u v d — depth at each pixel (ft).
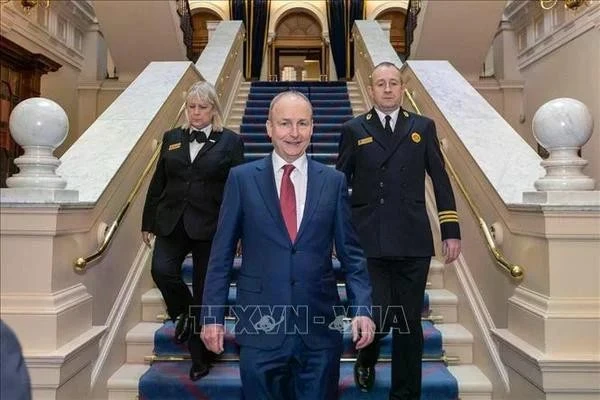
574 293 7.61
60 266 7.97
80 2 34.53
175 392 9.36
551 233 7.60
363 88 28.07
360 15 45.32
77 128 35.17
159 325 11.23
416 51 33.12
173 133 9.55
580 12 26.96
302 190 6.76
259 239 6.54
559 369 7.31
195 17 46.37
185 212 9.02
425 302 11.70
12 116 7.91
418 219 8.56
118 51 32.96
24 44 28.50
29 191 7.59
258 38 45.44
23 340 7.51
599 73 25.46
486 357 9.87
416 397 8.65
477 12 30.17
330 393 6.53
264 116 24.86
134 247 11.58
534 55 33.06
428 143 8.84
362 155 8.79
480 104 13.43
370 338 6.26
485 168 10.31
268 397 6.37
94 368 9.02
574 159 7.88
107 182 9.66
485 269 10.34
